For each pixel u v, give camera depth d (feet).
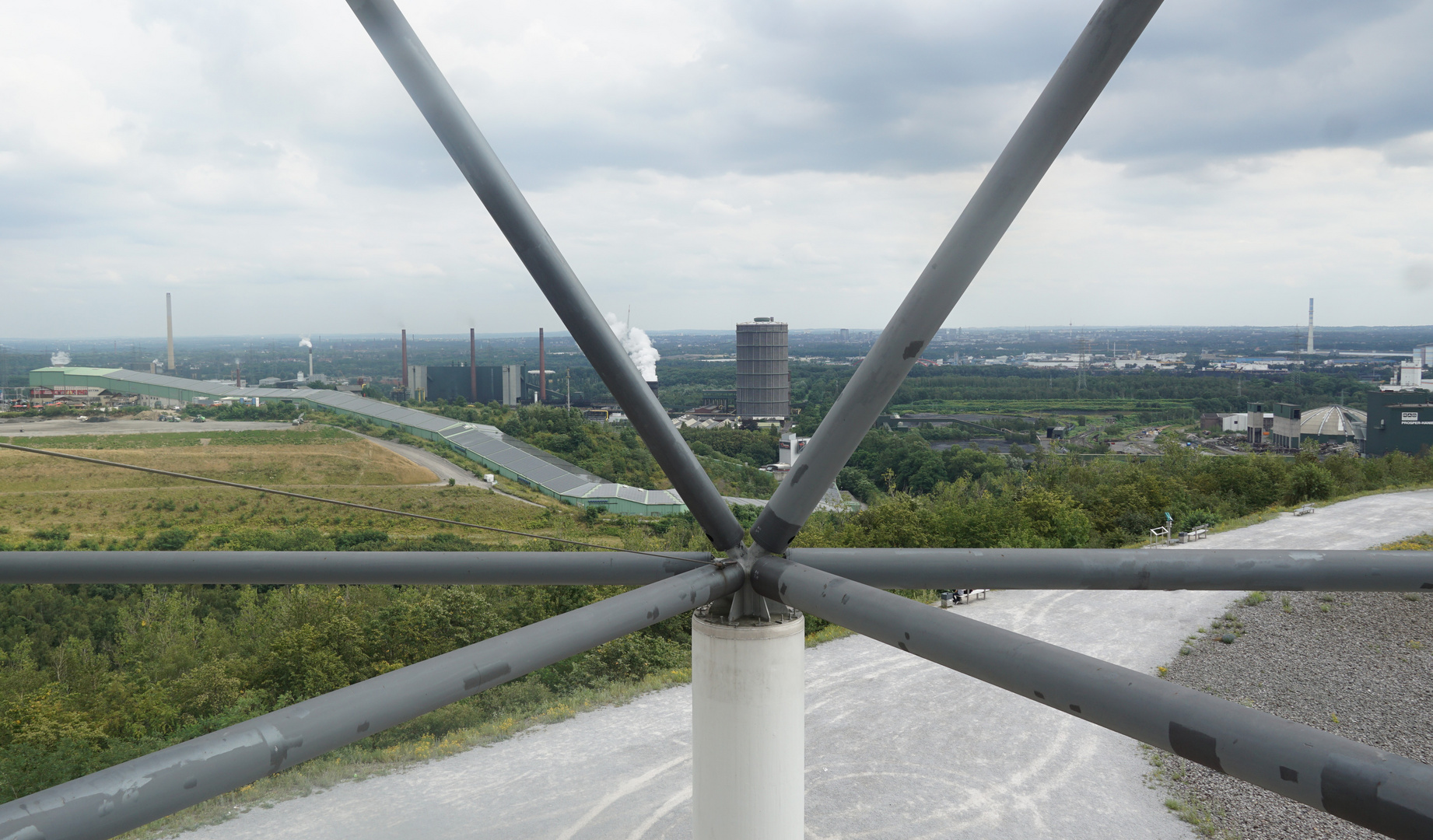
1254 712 10.89
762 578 19.06
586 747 55.21
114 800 10.54
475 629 77.92
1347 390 654.53
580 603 83.05
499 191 17.25
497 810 47.16
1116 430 533.55
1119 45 14.30
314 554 22.40
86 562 21.97
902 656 73.36
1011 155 15.43
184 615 88.99
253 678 73.05
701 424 592.19
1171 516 140.15
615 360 18.12
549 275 17.65
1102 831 47.21
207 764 11.27
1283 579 18.52
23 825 9.96
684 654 74.95
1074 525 130.31
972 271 16.22
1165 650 78.69
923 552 19.74
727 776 18.72
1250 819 48.62
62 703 64.90
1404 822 9.35
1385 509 147.23
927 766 54.19
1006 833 46.73
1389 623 84.33
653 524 144.05
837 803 49.49
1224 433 514.27
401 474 165.99
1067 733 58.65
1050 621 86.43
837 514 144.05
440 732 58.54
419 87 16.96
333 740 12.46
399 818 46.24
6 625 87.20
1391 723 66.03
